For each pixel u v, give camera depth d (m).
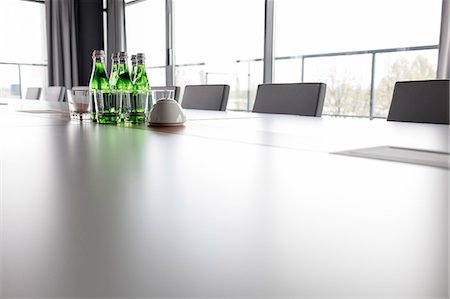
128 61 1.23
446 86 1.32
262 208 0.28
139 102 1.12
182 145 0.65
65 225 0.24
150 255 0.19
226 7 5.00
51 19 5.48
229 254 0.19
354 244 0.21
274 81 3.70
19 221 0.25
